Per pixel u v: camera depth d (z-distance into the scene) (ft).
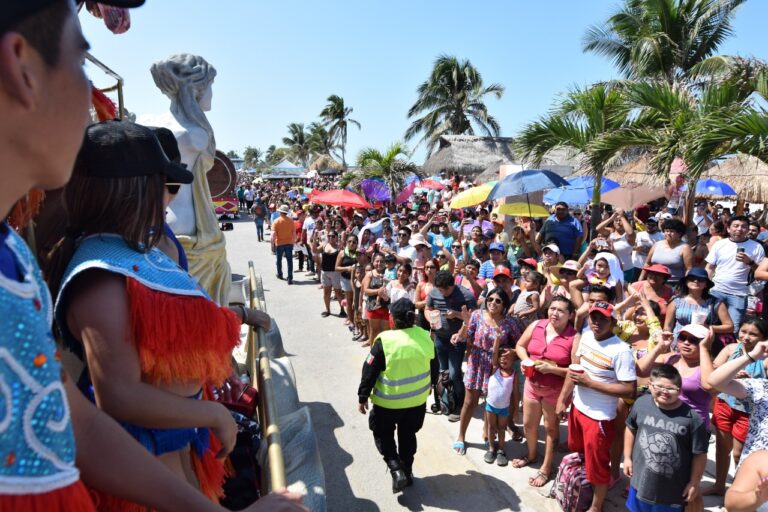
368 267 28.12
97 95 6.81
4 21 2.03
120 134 4.15
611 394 13.76
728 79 27.58
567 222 30.68
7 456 2.17
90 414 3.02
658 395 12.10
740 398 11.32
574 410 14.66
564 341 16.19
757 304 23.18
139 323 3.86
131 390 3.78
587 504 14.69
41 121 2.25
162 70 11.85
